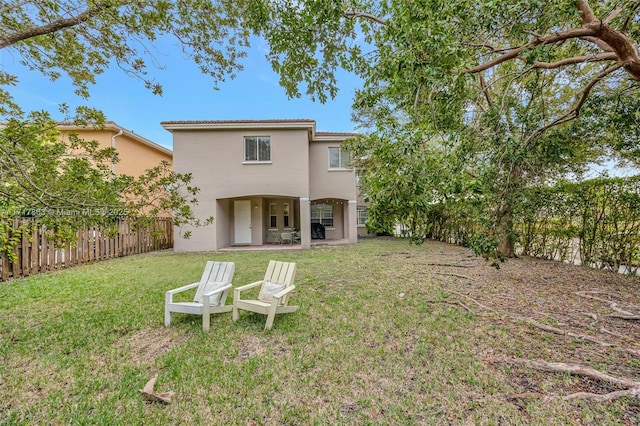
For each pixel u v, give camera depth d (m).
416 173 3.18
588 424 2.31
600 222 7.61
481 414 2.45
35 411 2.54
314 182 15.80
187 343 3.78
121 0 4.19
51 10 4.05
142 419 2.42
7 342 3.81
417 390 2.79
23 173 3.80
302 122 13.42
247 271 8.27
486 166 4.76
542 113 5.88
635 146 5.99
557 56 5.23
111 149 4.66
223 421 2.41
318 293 5.97
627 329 4.11
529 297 5.59
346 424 2.36
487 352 3.50
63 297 5.78
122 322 4.50
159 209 5.20
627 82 5.46
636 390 2.63
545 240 9.18
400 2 3.41
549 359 3.31
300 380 2.97
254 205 15.99
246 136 13.79
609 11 3.69
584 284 6.40
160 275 7.84
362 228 21.28
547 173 7.37
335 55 5.68
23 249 7.64
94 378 3.03
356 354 3.48
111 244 10.96
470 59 3.48
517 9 3.16
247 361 3.32
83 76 5.05
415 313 4.80
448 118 4.21
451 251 11.99
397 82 3.51
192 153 13.59
